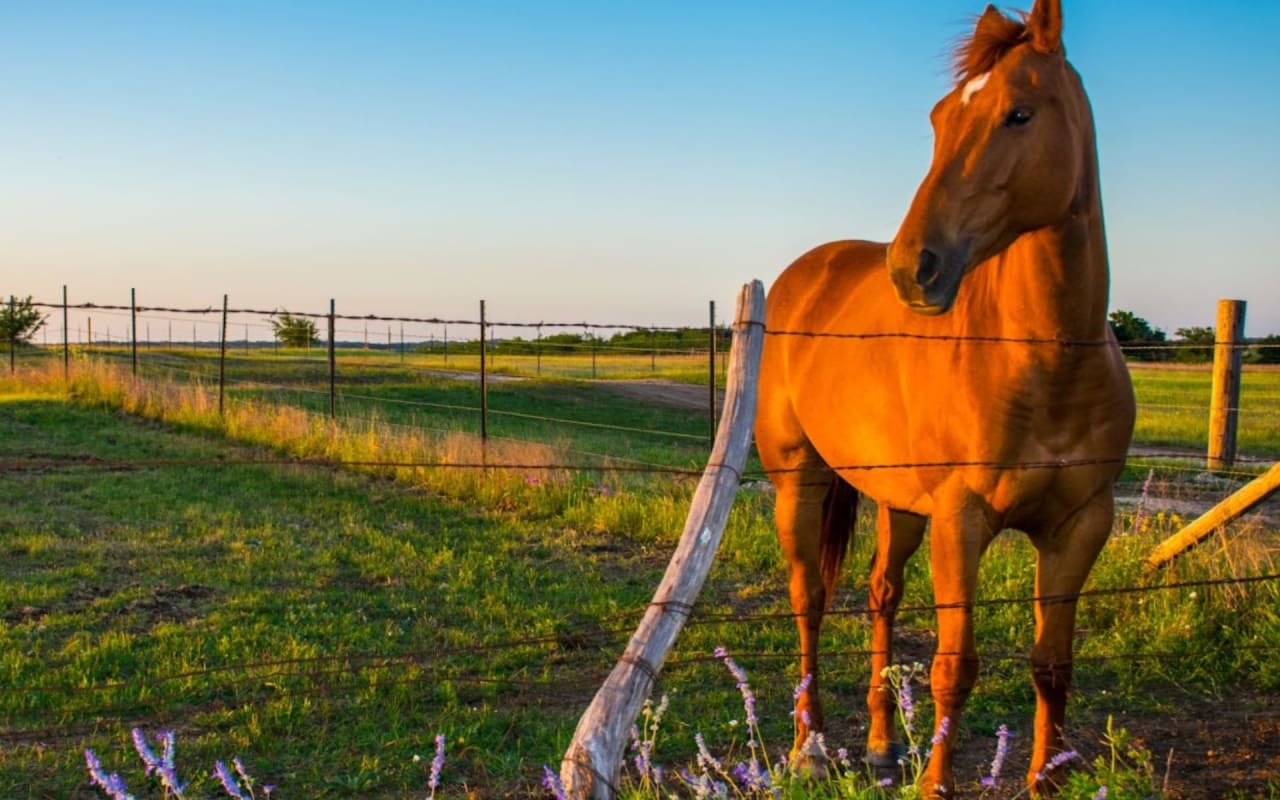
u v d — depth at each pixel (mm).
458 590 6703
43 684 4809
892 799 3467
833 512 4469
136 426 14672
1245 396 24016
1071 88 2922
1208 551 5820
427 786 3920
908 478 3566
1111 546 6070
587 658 5383
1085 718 4559
